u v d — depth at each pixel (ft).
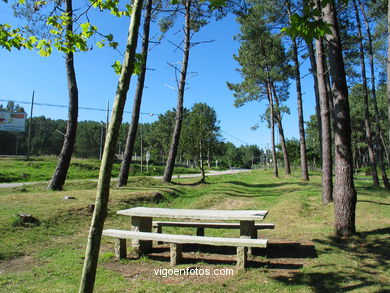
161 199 42.09
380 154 62.49
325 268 16.31
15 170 87.66
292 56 84.12
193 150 68.90
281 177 89.97
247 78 91.35
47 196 34.65
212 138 71.46
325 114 38.19
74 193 37.78
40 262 17.72
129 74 8.71
